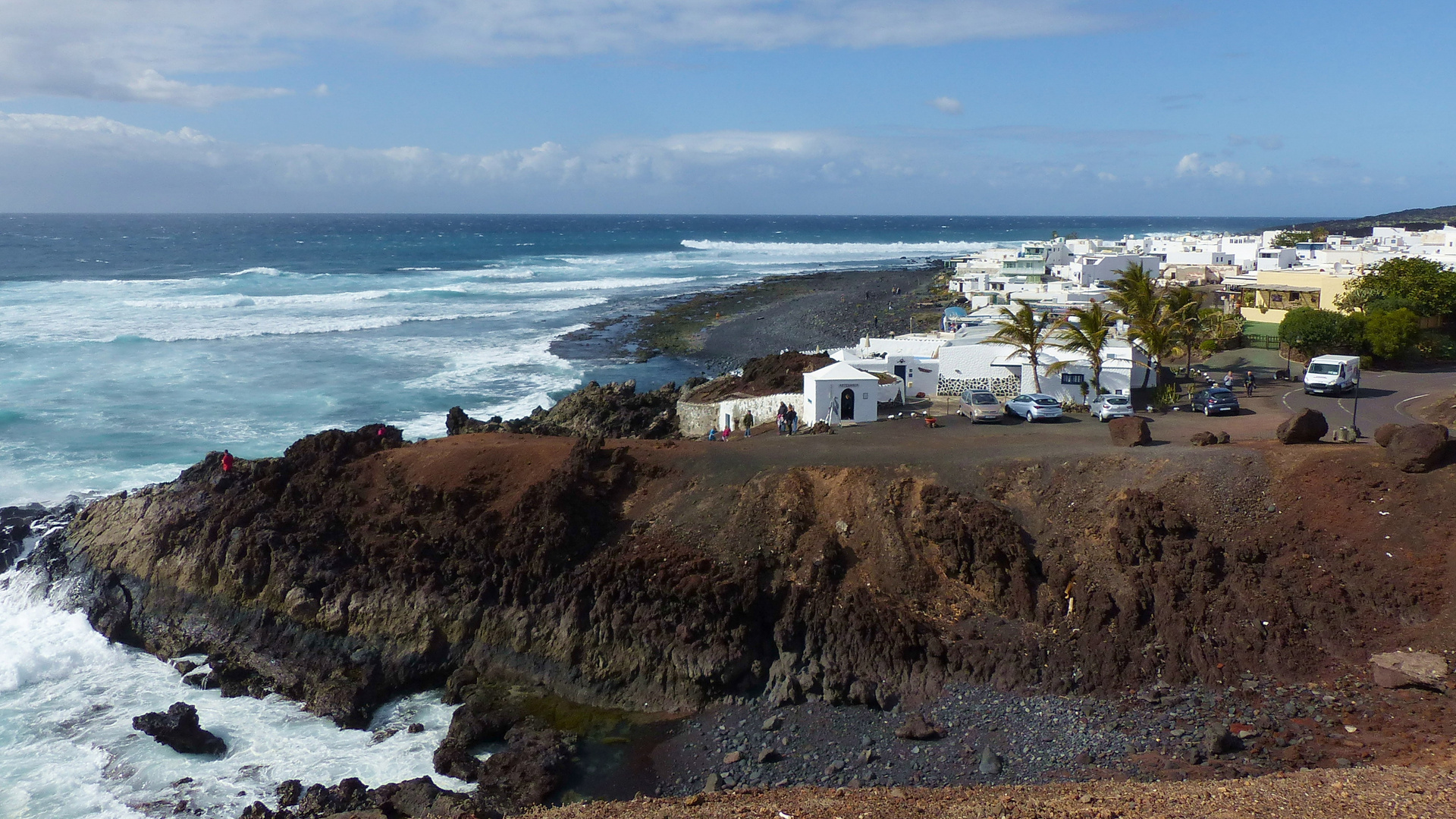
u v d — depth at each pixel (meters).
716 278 162.50
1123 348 52.91
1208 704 25.39
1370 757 22.16
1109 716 25.55
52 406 61.72
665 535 32.88
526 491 34.44
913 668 28.31
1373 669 25.19
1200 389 51.72
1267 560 28.75
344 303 119.06
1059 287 91.69
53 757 27.20
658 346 91.38
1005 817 19.67
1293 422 33.94
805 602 30.16
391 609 32.62
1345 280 66.44
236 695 31.14
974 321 68.81
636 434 53.22
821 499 33.66
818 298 126.50
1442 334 60.94
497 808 24.05
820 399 45.28
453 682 30.72
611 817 22.02
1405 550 27.86
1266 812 18.81
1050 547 30.77
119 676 32.44
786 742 26.27
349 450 39.47
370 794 24.61
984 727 25.80
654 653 29.59
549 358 84.12
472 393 69.25
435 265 180.00
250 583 34.34
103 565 36.72
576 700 29.67
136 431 56.50
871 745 25.64
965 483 33.62
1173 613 27.84
